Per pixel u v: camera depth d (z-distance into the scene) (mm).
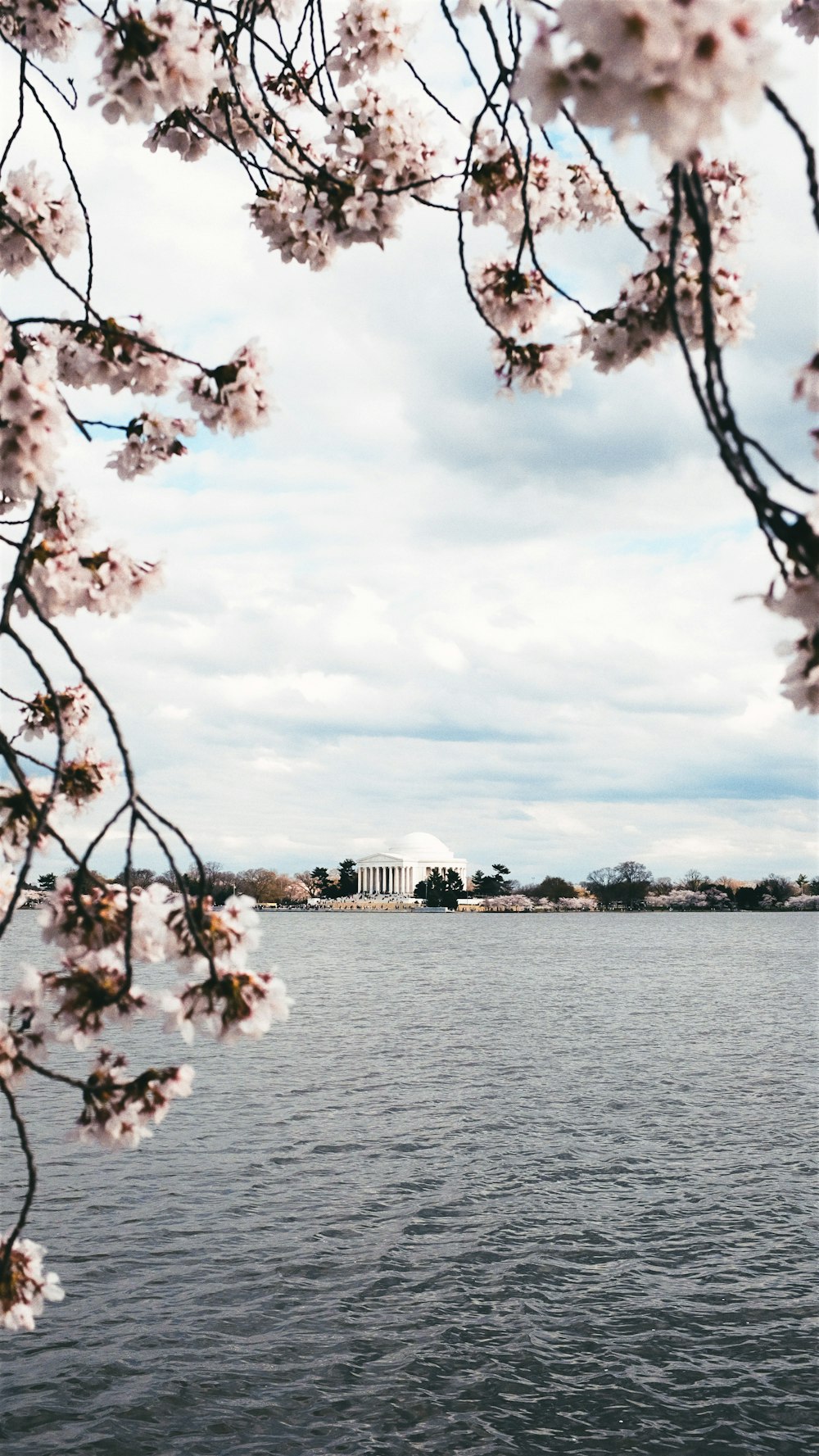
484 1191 25672
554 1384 16109
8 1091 4668
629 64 2307
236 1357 16875
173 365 5539
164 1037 49656
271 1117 33719
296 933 178625
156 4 4547
